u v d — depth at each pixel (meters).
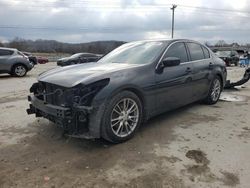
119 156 3.51
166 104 4.67
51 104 3.82
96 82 3.60
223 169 3.19
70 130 3.56
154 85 4.30
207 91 5.97
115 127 3.88
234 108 6.00
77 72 3.98
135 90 4.03
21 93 8.04
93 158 3.46
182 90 5.00
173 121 4.96
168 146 3.83
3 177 3.02
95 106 3.53
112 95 3.67
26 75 14.34
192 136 4.22
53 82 3.77
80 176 3.04
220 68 6.29
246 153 3.62
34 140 4.05
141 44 5.16
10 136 4.21
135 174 3.07
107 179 2.98
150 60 4.47
